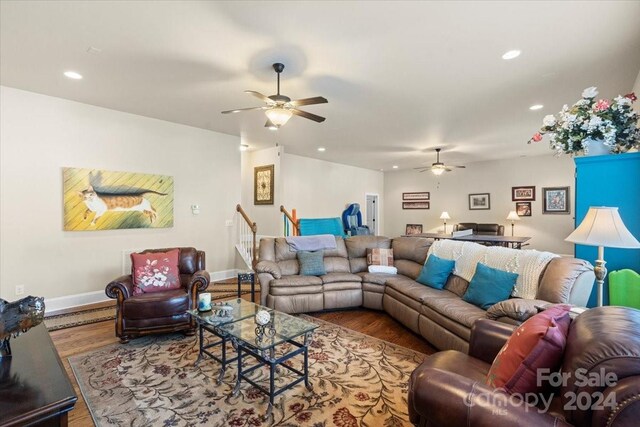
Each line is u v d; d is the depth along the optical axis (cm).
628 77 329
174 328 316
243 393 225
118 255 451
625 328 110
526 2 211
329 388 231
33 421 128
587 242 205
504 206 839
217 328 244
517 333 140
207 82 344
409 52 279
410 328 337
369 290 415
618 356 97
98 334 329
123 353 287
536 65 303
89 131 421
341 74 323
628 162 233
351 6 216
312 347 302
